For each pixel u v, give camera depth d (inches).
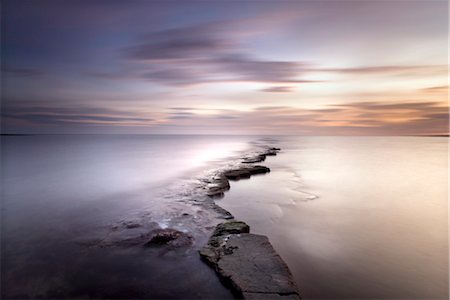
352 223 432.8
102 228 383.2
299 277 274.5
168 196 568.4
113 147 2306.8
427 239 370.9
